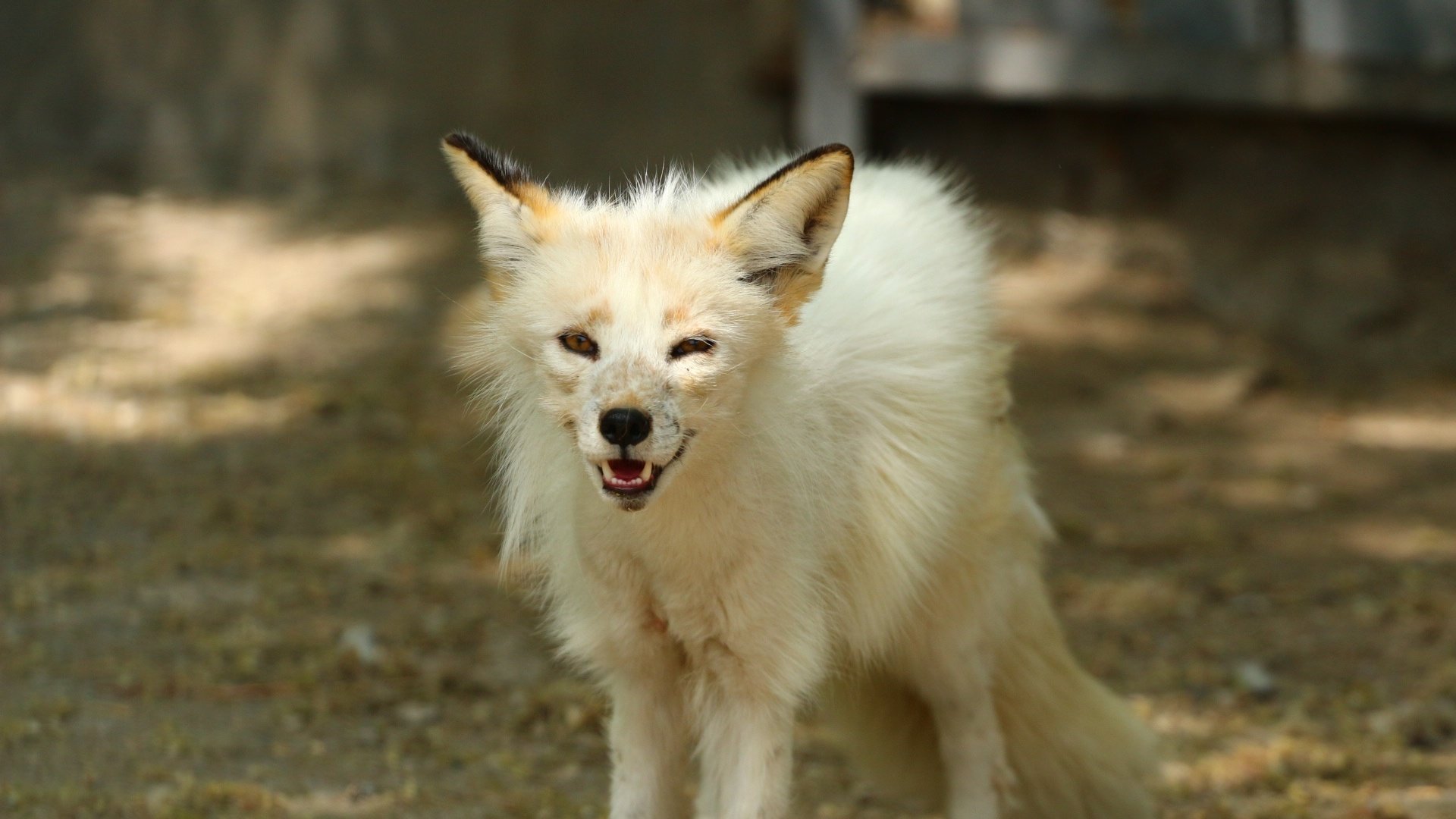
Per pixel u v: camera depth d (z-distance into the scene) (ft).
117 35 63.31
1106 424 47.88
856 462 19.48
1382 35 56.39
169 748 24.77
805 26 55.77
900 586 20.02
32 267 55.47
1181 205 58.59
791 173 17.10
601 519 17.90
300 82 62.85
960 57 55.52
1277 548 38.99
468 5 61.87
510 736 26.84
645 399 16.26
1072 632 33.24
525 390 18.47
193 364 48.91
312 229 59.16
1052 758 23.41
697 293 16.84
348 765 24.89
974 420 20.95
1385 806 24.03
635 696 19.08
